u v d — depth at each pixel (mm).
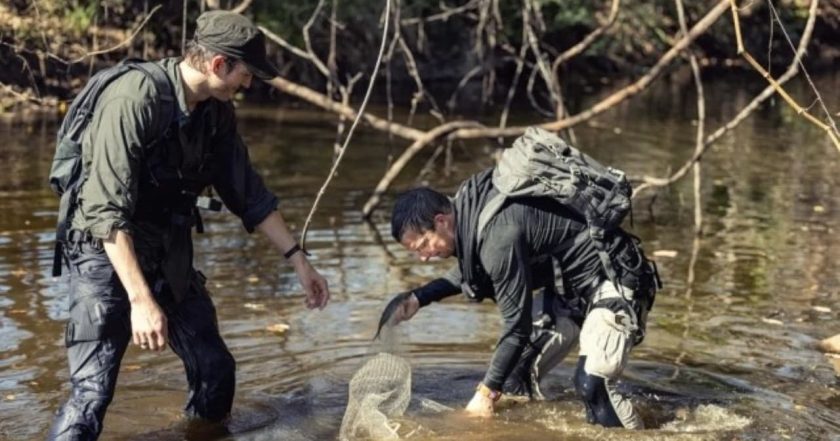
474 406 5566
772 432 5410
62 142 4793
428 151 13867
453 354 6473
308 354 6398
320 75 18219
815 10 7473
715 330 6996
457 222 5227
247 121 15680
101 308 4801
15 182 10844
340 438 5309
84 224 4719
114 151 4621
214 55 4730
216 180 5309
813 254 9039
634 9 23641
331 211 10172
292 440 5273
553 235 5273
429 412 5609
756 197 11492
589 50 23062
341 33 18891
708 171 13031
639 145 14961
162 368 6145
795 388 6023
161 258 4984
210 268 8086
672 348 6648
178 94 4770
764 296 7781
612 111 18656
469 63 20375
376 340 5723
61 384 5805
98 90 4754
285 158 12938
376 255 8617
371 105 17797
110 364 4855
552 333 5809
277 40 10250
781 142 15438
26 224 9172
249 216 5402
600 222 5258
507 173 5234
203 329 5359
